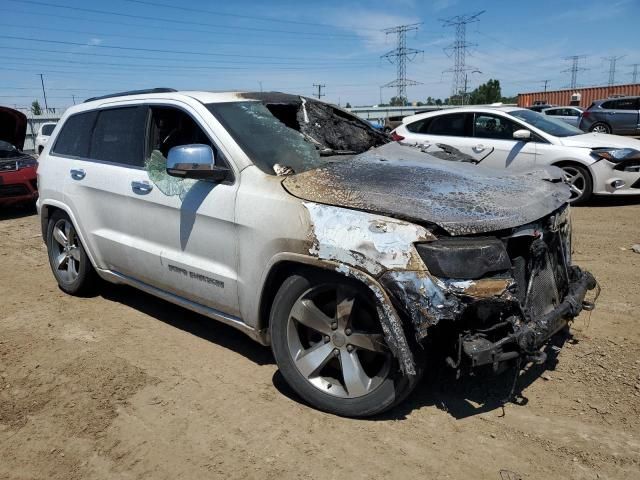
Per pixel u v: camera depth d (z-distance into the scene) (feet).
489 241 8.87
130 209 13.47
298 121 14.03
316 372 10.22
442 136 31.91
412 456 9.11
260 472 8.83
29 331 14.38
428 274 8.55
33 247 23.97
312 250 9.57
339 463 8.98
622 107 71.15
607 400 10.57
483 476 8.63
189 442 9.62
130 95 14.75
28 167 32.01
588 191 28.48
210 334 13.97
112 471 8.96
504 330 8.86
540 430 9.74
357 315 9.73
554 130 29.84
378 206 9.35
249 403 10.75
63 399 11.07
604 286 16.48
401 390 9.45
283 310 10.32
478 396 10.82
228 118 12.10
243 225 10.69
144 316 15.24
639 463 8.82
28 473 8.96
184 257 12.17
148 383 11.57
